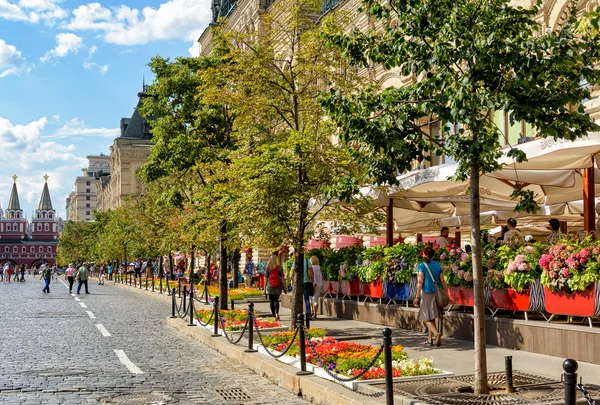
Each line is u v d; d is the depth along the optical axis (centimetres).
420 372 959
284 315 2175
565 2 1984
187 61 2698
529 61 802
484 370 827
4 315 2489
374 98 916
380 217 1783
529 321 1250
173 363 1298
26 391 997
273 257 2028
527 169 1495
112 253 6975
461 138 847
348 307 1998
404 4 904
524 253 1271
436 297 1347
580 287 1115
